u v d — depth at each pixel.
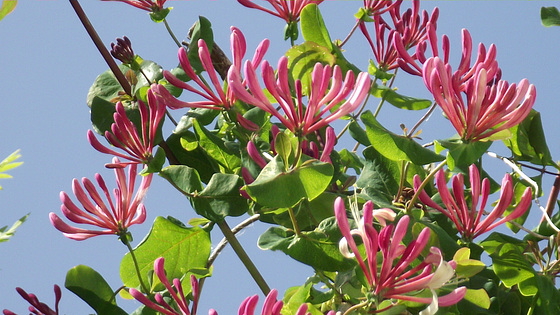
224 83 1.12
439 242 1.06
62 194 1.06
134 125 1.10
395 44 1.09
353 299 1.06
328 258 1.06
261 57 1.05
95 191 1.07
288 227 1.08
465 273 1.01
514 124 1.02
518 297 1.12
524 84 1.01
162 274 1.03
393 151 1.06
